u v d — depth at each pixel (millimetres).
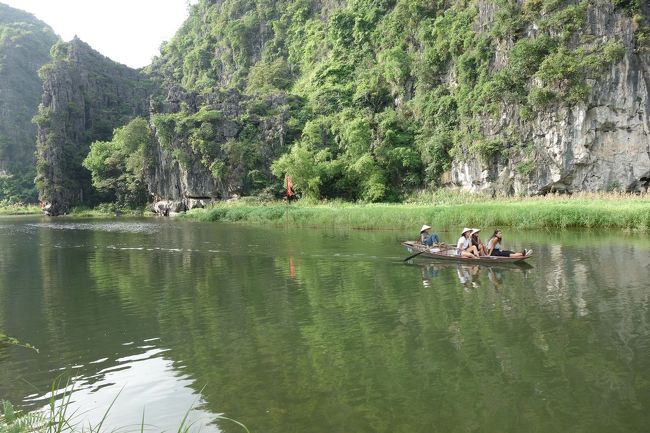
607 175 56062
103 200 113375
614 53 54188
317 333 13727
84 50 135500
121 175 102250
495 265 22781
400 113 79625
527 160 59062
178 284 21047
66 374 11578
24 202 141000
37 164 112938
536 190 58656
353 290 18703
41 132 116062
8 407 8211
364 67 93562
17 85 176875
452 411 9227
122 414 9562
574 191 57281
